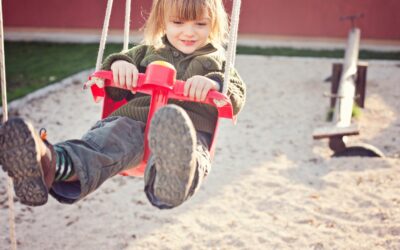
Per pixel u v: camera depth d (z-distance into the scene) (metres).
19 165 2.17
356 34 10.27
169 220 5.15
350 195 5.51
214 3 2.95
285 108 8.54
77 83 10.03
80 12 13.52
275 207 5.35
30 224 5.12
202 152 2.72
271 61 11.79
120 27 13.50
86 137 2.65
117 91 3.04
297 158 6.52
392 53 12.55
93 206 5.42
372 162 6.19
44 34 13.60
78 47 12.95
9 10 13.55
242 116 8.15
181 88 2.71
